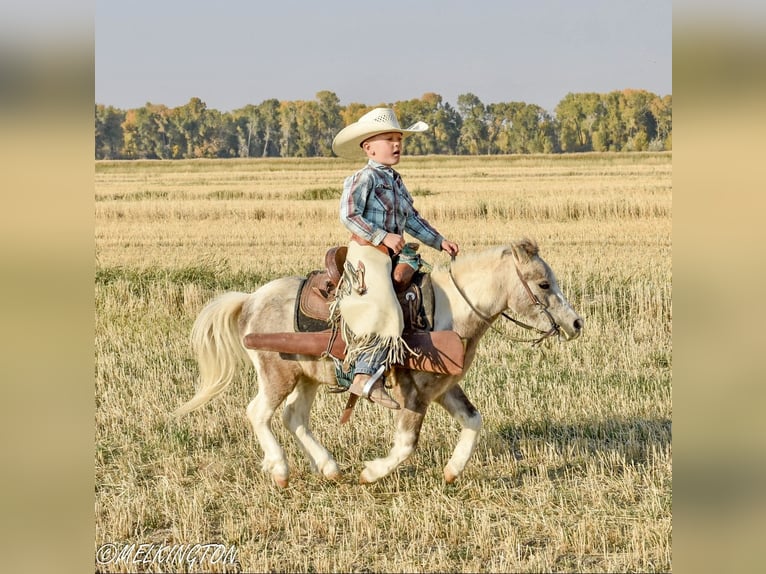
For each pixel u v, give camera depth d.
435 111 121.38
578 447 9.95
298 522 8.05
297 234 31.50
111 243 29.02
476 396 11.73
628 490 8.59
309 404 9.27
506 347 14.20
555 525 7.95
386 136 8.33
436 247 8.84
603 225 31.88
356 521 7.98
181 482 9.16
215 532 8.00
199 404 9.14
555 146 118.12
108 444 10.21
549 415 11.04
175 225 35.62
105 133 123.75
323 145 126.38
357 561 7.37
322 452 9.12
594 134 115.88
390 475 9.20
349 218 8.14
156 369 13.24
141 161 96.50
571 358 13.56
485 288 8.51
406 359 8.18
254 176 72.25
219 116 126.12
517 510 8.38
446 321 8.44
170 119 125.31
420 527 7.88
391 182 8.39
